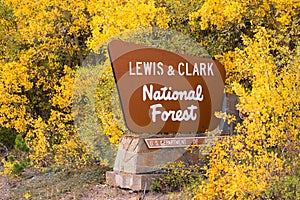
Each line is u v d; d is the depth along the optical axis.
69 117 10.77
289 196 6.87
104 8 9.84
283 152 7.24
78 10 11.04
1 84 10.98
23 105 11.42
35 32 11.14
